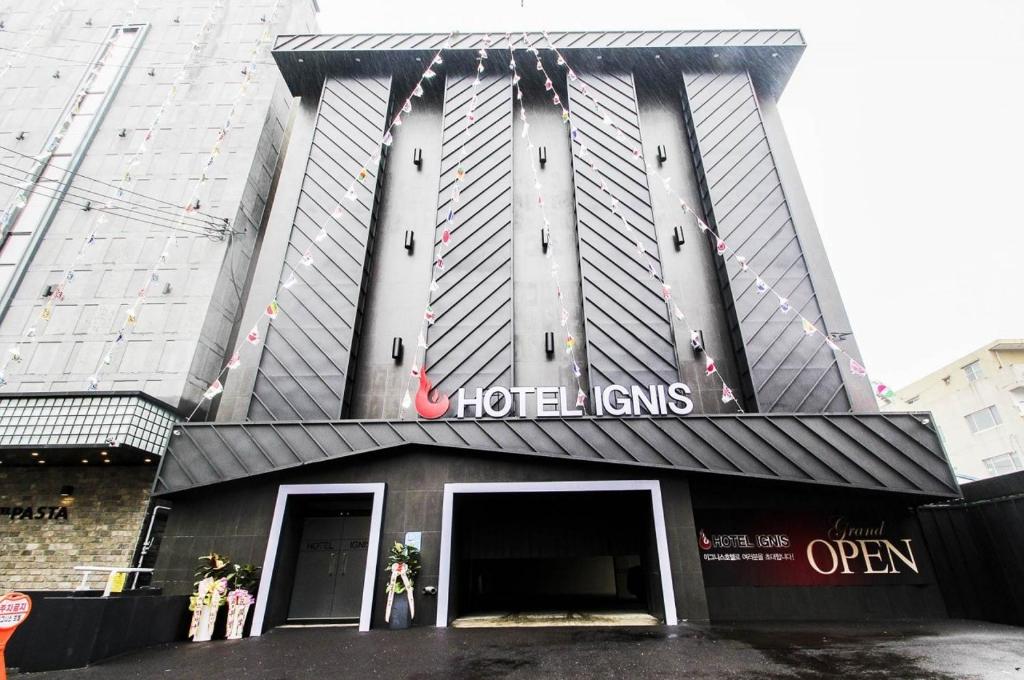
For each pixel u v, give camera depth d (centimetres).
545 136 1962
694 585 1114
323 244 1691
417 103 2048
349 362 1505
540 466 1226
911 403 3469
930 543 1254
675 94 2067
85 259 1697
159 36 2175
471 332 1568
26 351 1538
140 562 1349
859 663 718
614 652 817
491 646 881
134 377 1502
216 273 1673
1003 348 2983
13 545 1372
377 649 875
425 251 1733
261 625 1080
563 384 1512
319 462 1211
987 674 642
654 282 1631
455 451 1238
